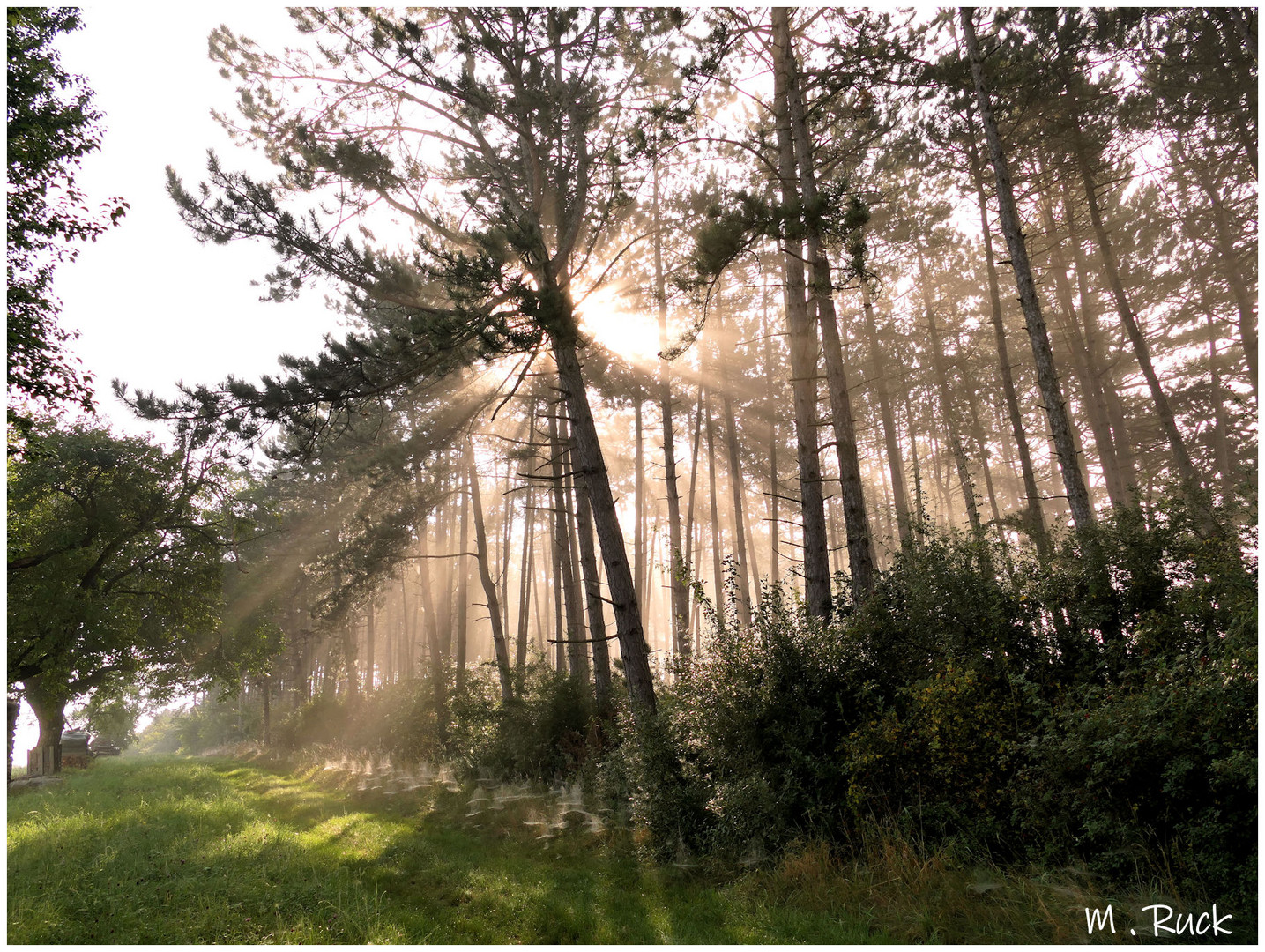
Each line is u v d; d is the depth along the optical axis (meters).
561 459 21.48
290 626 38.78
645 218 17.81
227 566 30.61
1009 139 17.75
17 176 11.44
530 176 13.75
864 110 14.05
